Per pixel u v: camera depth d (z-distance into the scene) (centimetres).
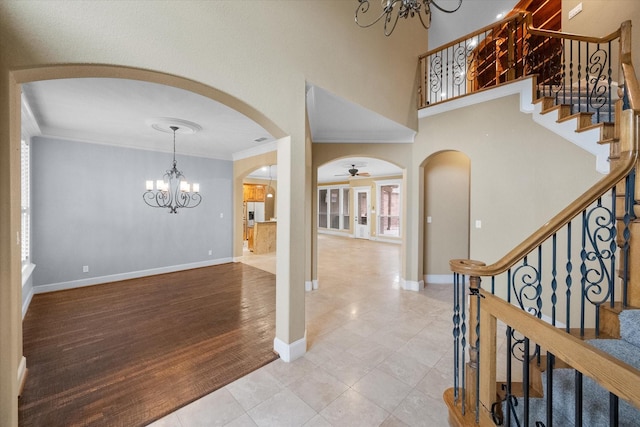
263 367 233
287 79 238
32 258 409
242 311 356
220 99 210
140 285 466
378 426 172
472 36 371
